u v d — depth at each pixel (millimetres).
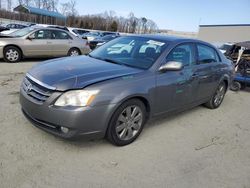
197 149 3877
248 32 33969
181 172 3246
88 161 3254
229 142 4246
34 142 3543
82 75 3432
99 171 3084
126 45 4598
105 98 3258
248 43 8305
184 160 3527
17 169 2957
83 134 3244
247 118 5559
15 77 7227
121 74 3604
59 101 3160
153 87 3824
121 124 3578
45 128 3346
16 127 3904
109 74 3553
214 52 5566
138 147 3729
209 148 3955
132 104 3613
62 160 3219
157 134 4230
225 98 7141
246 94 7961
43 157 3234
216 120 5211
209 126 4848
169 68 3965
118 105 3369
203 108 5875
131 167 3232
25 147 3402
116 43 4797
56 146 3502
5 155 3186
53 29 10805
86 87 3195
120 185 2887
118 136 3572
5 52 9625
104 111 3275
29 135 3705
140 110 3781
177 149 3807
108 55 4484
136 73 3730
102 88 3256
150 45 4398
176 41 4508
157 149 3736
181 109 4672
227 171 3379
